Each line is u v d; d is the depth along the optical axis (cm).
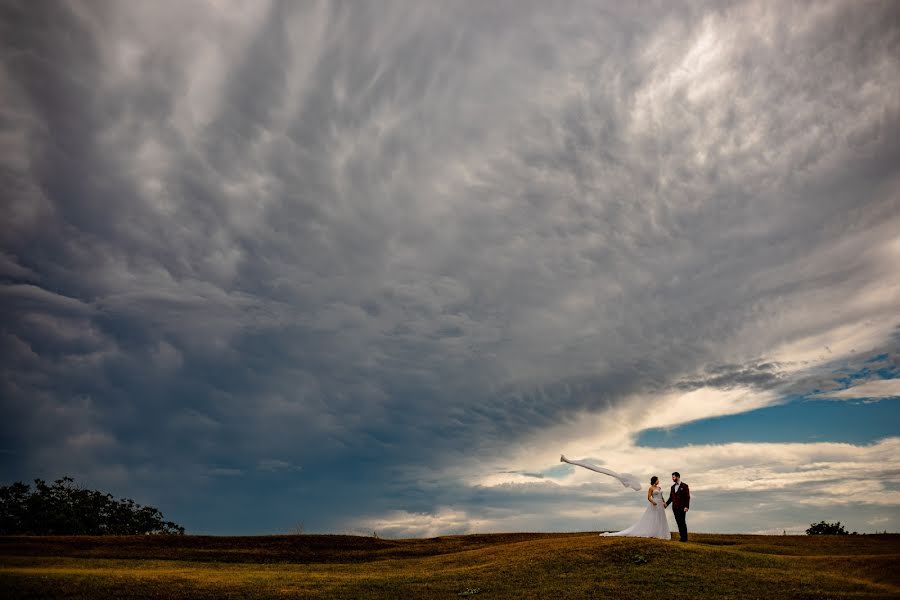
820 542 3606
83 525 7806
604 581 2448
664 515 3253
